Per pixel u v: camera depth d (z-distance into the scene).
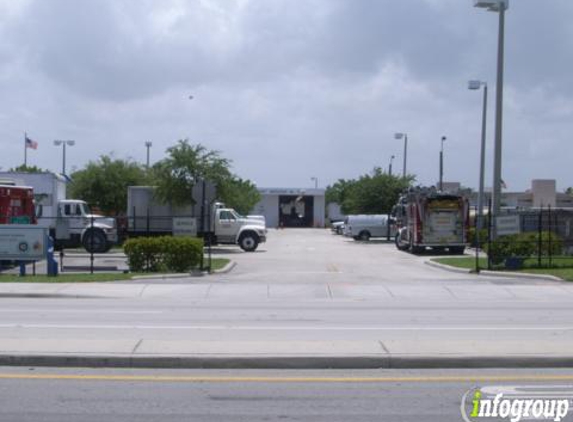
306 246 48.72
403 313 15.62
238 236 42.25
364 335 12.04
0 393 8.36
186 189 42.97
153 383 8.85
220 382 8.91
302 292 20.06
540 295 19.58
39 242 24.28
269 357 9.66
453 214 39.06
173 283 21.97
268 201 100.12
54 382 8.87
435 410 7.78
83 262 32.06
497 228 27.27
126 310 16.00
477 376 9.26
